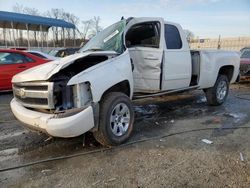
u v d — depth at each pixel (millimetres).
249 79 10664
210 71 6328
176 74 5445
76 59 3838
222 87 6938
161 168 3430
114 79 4078
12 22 19703
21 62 8836
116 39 4730
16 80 4027
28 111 3832
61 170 3451
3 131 5023
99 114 3941
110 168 3461
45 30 23375
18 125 5395
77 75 3635
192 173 3287
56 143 4359
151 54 5020
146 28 5230
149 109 6594
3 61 8578
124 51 4543
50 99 3537
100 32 5426
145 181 3129
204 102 7441
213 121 5512
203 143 4262
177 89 5660
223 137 4535
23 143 4402
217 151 3936
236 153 3855
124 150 4020
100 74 3877
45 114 3645
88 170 3426
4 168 3527
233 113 6180
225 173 3271
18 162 3703
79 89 3631
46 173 3383
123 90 4586
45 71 3689
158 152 3926
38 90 3664
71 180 3199
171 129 4996
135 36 5336
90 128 3762
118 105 4156
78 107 3641
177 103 7293
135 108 6676
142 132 4828
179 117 5859
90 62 4191
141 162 3607
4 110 6684
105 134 3988
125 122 4336
